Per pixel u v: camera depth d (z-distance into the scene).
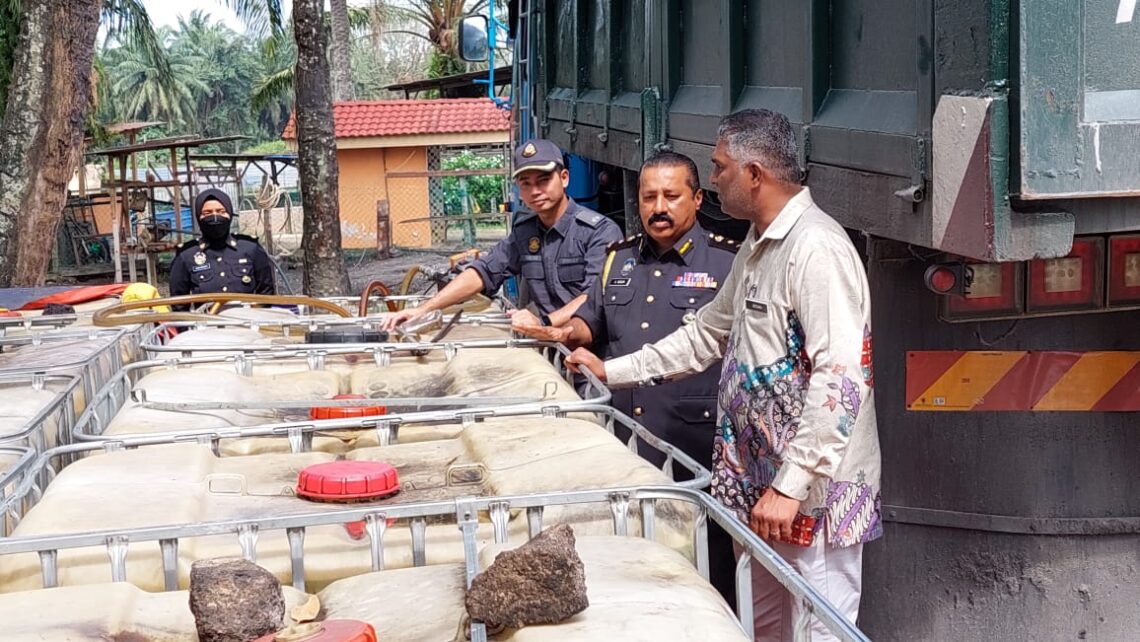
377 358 4.00
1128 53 2.11
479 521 2.45
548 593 1.80
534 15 7.59
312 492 2.52
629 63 5.07
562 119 6.55
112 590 1.98
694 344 3.41
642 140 4.55
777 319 2.84
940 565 3.16
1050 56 2.04
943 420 3.09
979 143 2.10
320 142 12.95
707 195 4.51
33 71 9.62
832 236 2.76
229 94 70.50
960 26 2.18
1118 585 3.08
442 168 27.50
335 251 13.11
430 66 35.47
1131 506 3.06
